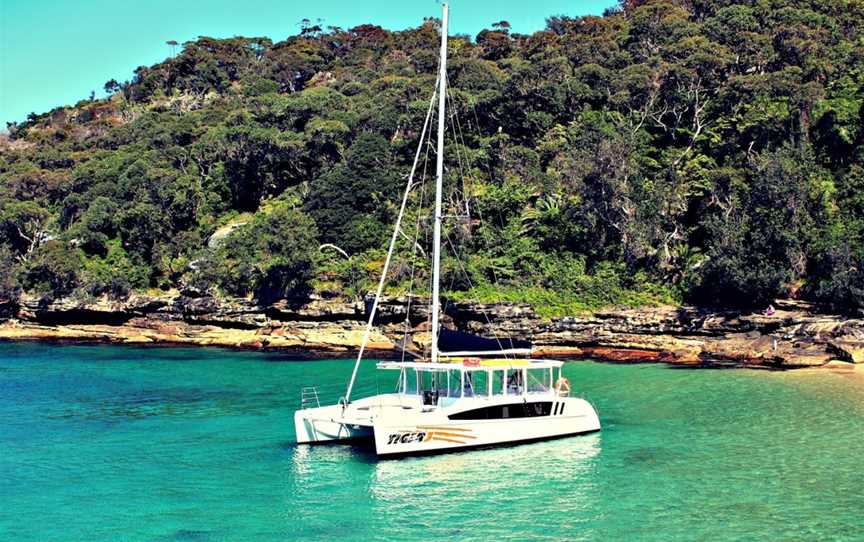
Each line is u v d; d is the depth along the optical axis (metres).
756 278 58.50
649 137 77.38
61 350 68.69
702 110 77.31
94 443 33.06
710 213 68.38
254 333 71.12
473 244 71.62
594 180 68.69
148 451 31.67
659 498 25.64
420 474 28.25
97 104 147.38
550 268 68.56
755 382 45.75
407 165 83.62
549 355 60.09
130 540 22.44
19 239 89.81
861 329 51.41
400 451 29.95
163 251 80.00
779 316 56.59
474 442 31.17
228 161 91.88
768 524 23.36
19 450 32.06
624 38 97.50
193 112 120.31
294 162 89.00
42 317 79.88
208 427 35.91
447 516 24.16
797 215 60.47
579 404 33.66
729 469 28.58
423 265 67.38
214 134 95.44
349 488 26.72
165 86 148.25
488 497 25.80
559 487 26.72
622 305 63.88
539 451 31.09
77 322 79.00
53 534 22.92
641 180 69.06
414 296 64.44
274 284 70.50
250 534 22.83
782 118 69.81
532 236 72.25
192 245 81.25
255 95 124.31
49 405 41.66
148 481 27.70
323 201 78.56
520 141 83.88
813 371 49.00
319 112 94.12
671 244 67.94
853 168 64.75
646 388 44.62
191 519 24.02
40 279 80.94
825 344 51.88
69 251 81.06
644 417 37.06
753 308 59.84
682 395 42.28
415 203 75.81
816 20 85.38
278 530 23.11
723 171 66.12
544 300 64.88
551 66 86.69
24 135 143.25
